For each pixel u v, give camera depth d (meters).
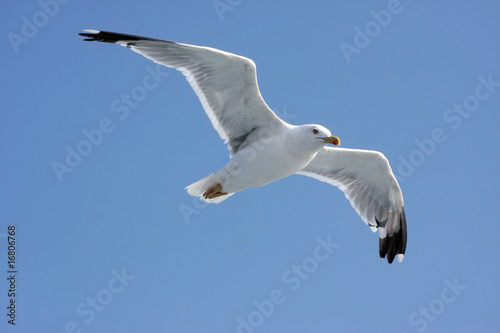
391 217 15.64
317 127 12.62
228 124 13.21
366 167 14.95
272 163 12.95
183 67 12.62
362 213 15.53
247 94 12.55
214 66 12.23
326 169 15.30
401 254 15.59
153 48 12.69
